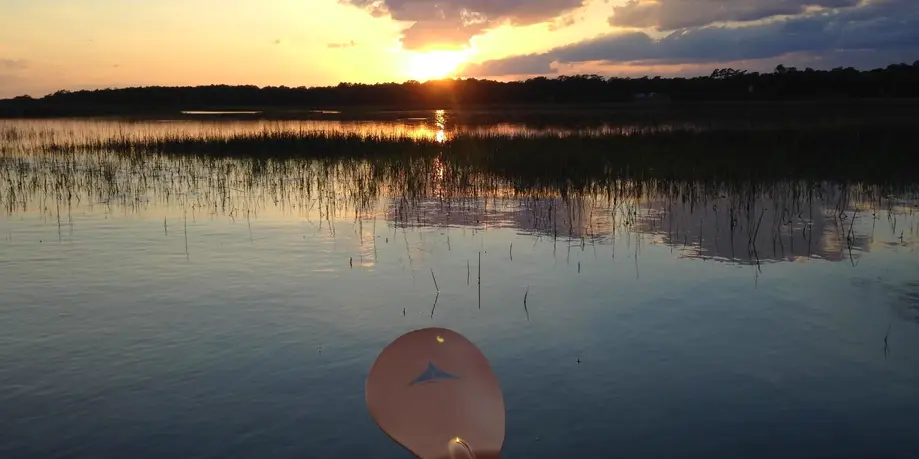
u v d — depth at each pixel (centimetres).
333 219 1085
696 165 1535
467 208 1177
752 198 1198
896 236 941
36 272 786
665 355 555
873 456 419
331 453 425
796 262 819
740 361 545
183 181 1494
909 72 5109
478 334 598
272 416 465
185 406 479
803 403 481
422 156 1823
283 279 756
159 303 678
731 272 779
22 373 530
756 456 420
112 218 1095
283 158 1884
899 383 509
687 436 442
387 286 732
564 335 595
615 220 1064
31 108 6041
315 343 579
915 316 635
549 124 3186
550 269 793
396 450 427
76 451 428
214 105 6731
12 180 1504
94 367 538
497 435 244
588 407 476
